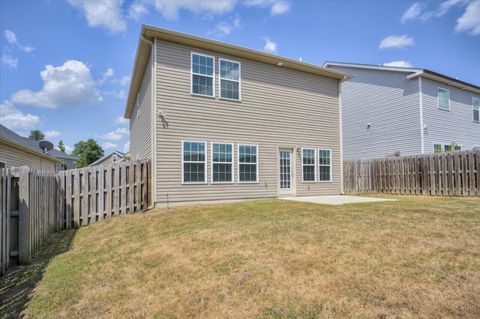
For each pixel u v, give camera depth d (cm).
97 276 390
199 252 448
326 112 1260
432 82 1576
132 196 837
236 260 402
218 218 688
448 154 1071
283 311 274
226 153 1005
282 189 1134
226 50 1006
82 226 745
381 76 1688
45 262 461
